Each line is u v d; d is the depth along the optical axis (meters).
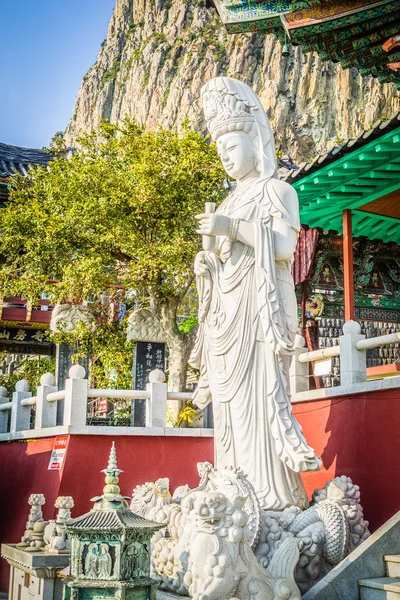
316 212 14.48
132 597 5.20
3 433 14.44
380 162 12.17
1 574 12.89
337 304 18.83
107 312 18.52
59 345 17.61
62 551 8.48
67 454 10.83
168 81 69.00
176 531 6.91
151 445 11.31
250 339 7.44
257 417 7.31
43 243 16.50
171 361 16.72
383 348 18.89
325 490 7.58
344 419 8.98
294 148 56.19
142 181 15.98
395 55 9.84
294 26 9.20
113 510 5.38
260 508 6.82
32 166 21.59
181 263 15.94
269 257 7.36
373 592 6.12
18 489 12.91
